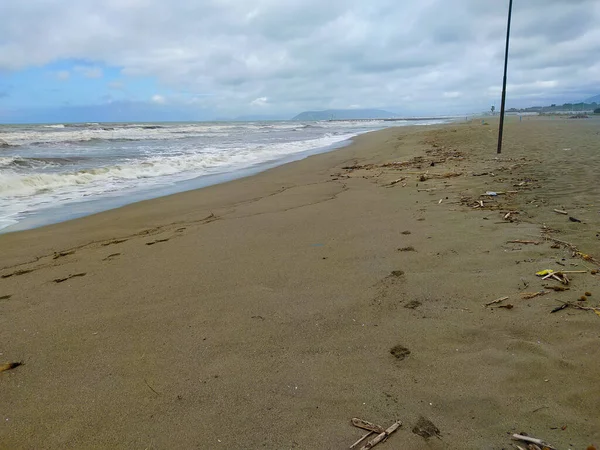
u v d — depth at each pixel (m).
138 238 4.88
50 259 4.20
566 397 1.88
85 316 2.91
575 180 6.41
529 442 1.65
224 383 2.13
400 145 16.83
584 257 3.34
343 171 10.29
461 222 4.68
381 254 3.86
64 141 20.50
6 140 19.98
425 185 7.29
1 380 2.21
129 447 1.74
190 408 1.95
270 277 3.46
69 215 6.15
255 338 2.54
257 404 1.96
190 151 16.14
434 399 1.94
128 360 2.36
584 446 1.61
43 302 3.15
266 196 7.31
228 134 31.33
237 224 5.31
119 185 8.86
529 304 2.71
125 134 28.33
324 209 5.95
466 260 3.54
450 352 2.30
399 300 2.95
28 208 6.63
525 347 2.26
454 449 1.66
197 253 4.18
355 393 2.01
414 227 4.66
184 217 5.90
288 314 2.82
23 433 1.83
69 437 1.80
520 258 3.46
